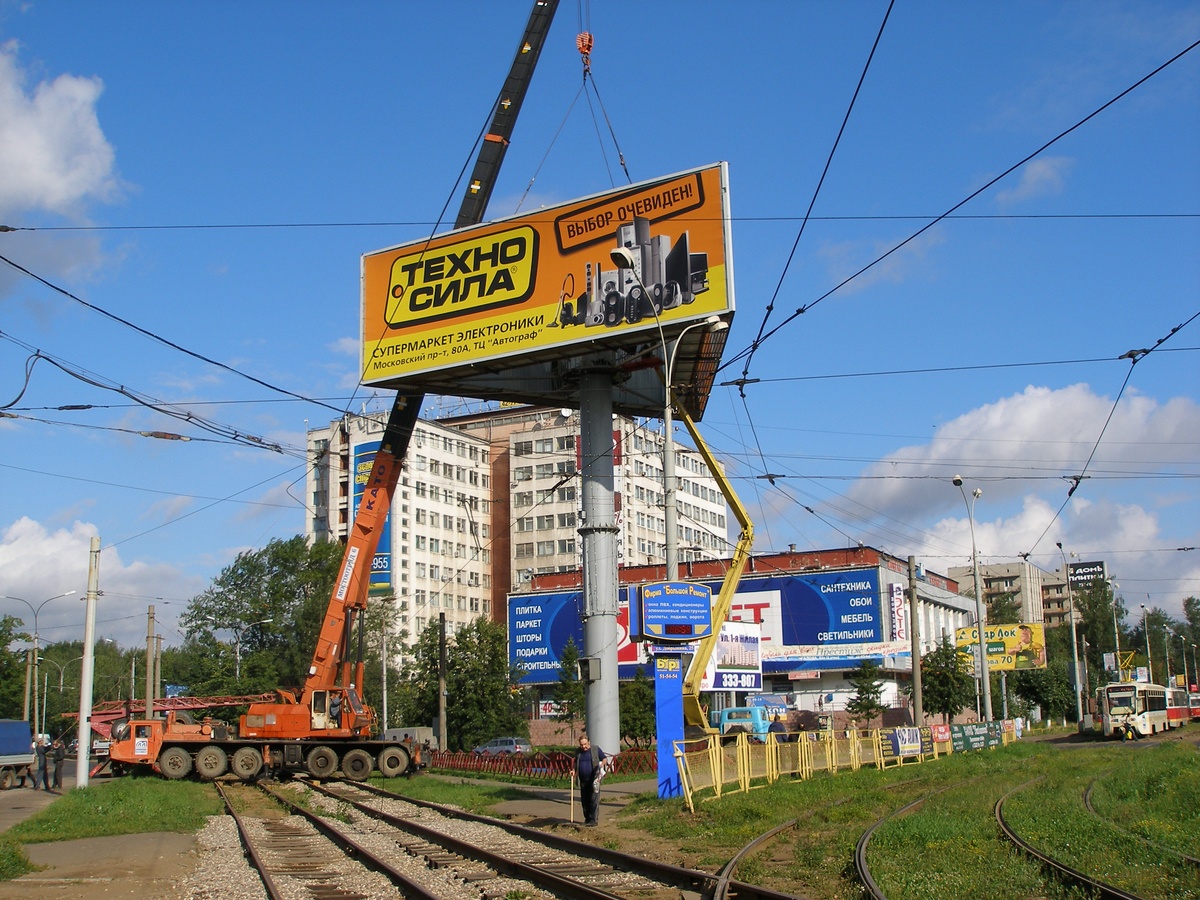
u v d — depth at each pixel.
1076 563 161.50
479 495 110.38
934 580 82.56
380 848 17.58
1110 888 11.65
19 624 83.50
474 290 33.81
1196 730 69.56
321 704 37.78
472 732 58.75
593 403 32.66
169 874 15.44
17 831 20.64
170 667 108.31
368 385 35.22
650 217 31.56
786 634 68.06
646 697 46.81
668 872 13.78
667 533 24.17
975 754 41.41
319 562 81.81
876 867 13.28
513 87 36.12
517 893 12.73
